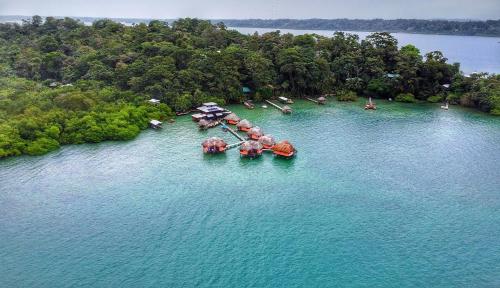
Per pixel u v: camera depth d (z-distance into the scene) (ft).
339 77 570.87
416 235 225.97
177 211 250.57
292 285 187.62
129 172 303.68
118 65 496.64
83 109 395.34
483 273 195.83
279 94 532.32
